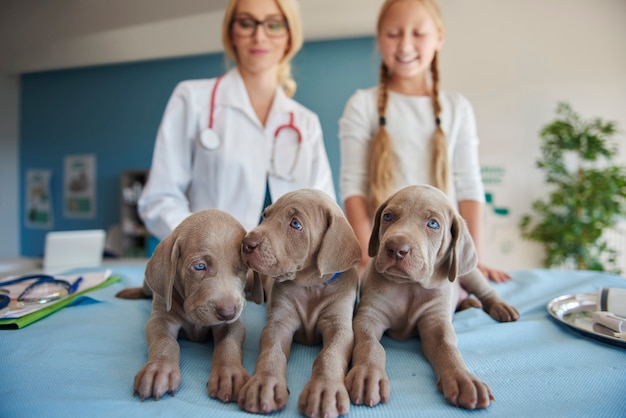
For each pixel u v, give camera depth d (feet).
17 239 18.98
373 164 4.75
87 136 17.63
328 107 14.17
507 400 2.14
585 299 3.69
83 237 8.30
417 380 2.34
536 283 4.36
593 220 11.02
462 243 2.73
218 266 2.41
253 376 2.13
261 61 5.08
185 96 5.12
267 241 2.42
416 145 4.83
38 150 18.49
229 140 5.07
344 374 2.23
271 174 5.19
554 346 2.80
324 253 2.53
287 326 2.62
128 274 4.82
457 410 2.02
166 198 4.89
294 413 1.99
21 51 16.48
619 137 12.22
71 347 2.69
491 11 13.01
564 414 2.01
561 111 12.28
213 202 5.11
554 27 12.69
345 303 2.69
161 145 5.02
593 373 2.43
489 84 13.09
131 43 14.92
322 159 5.65
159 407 2.01
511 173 12.98
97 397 2.13
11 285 4.04
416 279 2.46
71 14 14.82
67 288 3.86
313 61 14.23
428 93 5.12
